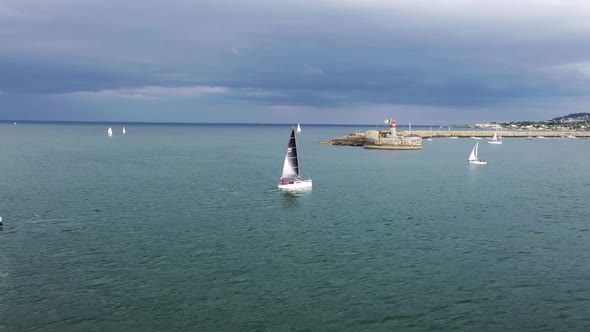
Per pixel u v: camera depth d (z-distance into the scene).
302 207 54.72
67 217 48.16
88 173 84.31
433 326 25.17
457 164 107.56
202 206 54.72
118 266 33.53
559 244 39.72
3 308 26.70
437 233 43.12
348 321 25.61
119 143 187.12
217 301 27.91
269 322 25.44
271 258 35.59
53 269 32.81
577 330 24.81
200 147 168.75
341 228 44.81
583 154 145.50
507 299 28.47
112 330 24.45
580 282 31.19
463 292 29.48
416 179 80.19
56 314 26.11
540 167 102.94
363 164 105.75
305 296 28.70
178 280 31.02
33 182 72.06
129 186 69.25
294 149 68.38
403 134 195.75
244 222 46.94
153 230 43.41
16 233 41.84
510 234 42.81
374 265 34.19
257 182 74.75
